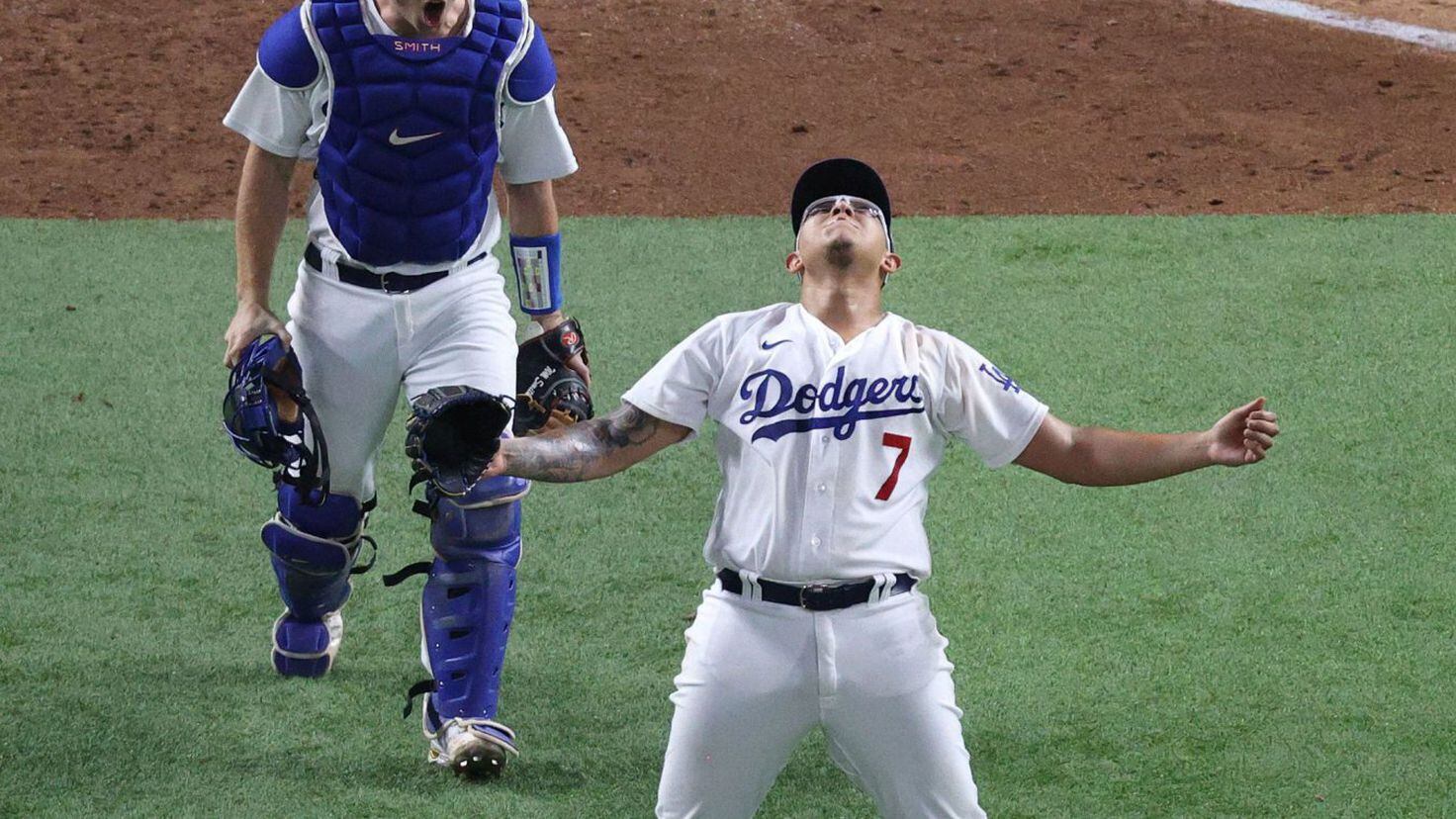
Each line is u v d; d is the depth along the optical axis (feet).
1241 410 39.73
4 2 147.54
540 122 52.19
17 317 89.30
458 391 38.78
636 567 65.92
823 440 39.50
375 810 49.75
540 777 51.88
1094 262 98.73
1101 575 64.85
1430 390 80.74
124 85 132.57
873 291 42.19
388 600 63.72
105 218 107.04
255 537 67.97
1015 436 41.34
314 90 49.39
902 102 132.67
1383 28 150.61
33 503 69.77
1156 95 133.39
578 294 93.97
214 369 83.51
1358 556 66.08
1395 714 55.26
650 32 146.82
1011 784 51.60
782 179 117.08
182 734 53.67
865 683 39.29
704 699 39.65
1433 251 99.35
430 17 48.24
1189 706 55.88
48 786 50.42
